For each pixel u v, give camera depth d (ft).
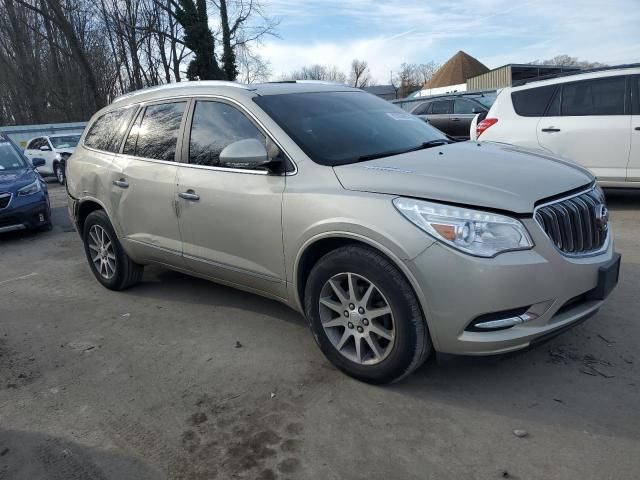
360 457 8.45
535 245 8.88
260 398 10.27
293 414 9.68
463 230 8.78
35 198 26.84
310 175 10.71
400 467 8.18
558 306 9.13
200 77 82.89
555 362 10.87
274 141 11.48
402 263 9.11
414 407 9.66
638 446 8.30
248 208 11.57
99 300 16.35
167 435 9.34
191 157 13.17
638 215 22.40
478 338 8.91
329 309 10.73
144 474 8.40
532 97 24.36
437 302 8.95
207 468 8.45
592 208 10.12
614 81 22.44
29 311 15.84
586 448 8.33
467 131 44.04
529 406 9.50
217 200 12.21
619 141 22.18
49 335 13.94
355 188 9.96
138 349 12.74
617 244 18.42
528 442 8.55
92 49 104.27
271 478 8.13
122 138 15.51
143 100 15.30
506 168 10.32
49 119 112.37
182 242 13.55
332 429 9.18
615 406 9.34
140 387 11.00
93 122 17.54
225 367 11.57
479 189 9.22
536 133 23.98
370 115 13.44
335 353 10.69
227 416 9.76
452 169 10.12
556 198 9.53
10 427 9.87
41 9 88.33
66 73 106.63
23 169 28.66
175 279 17.75
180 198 13.16
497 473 7.92
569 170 10.70
